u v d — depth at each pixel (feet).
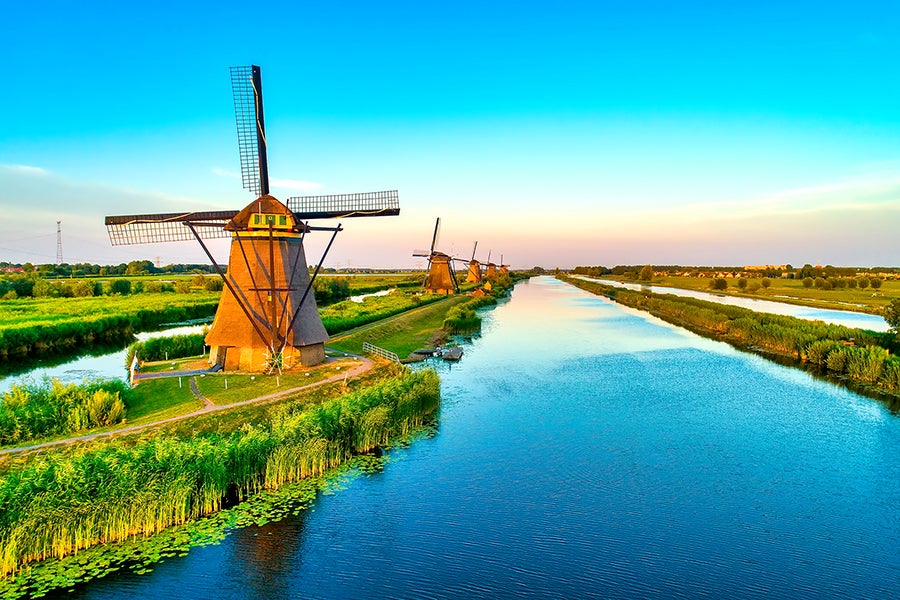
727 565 50.96
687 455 78.02
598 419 94.48
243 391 92.99
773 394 111.96
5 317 194.08
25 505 50.24
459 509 61.82
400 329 189.06
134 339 185.98
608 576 49.06
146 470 57.26
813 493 66.08
